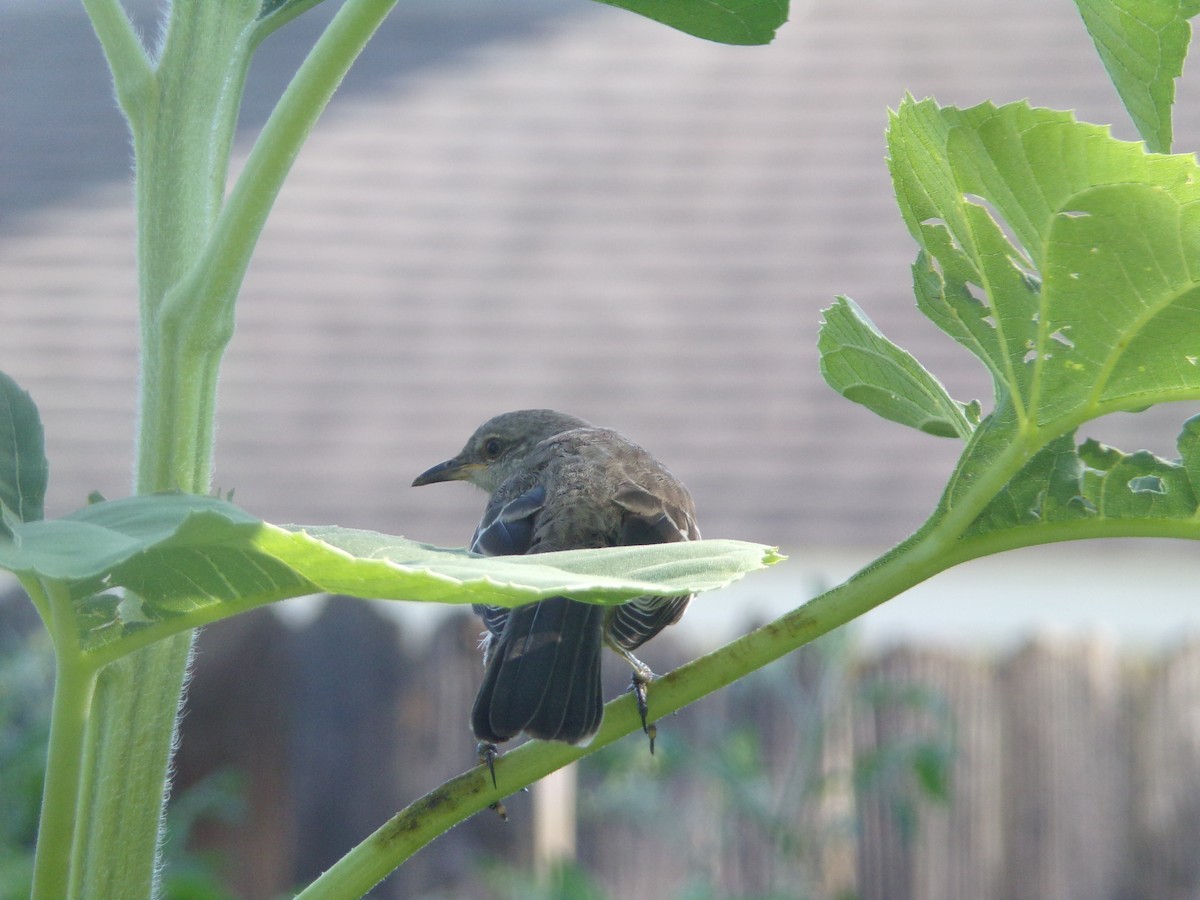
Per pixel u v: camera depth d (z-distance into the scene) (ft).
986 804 42.65
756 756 37.27
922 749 35.55
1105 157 8.36
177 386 8.76
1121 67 9.77
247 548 6.74
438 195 59.41
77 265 56.90
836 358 12.07
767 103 63.21
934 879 42.37
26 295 55.47
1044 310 9.27
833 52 65.57
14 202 60.18
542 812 42.04
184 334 8.74
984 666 43.11
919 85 62.08
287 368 51.93
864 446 48.29
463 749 42.68
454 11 71.72
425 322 53.57
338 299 54.75
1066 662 42.96
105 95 66.90
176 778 42.14
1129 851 42.57
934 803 37.78
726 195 58.44
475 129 63.00
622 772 38.65
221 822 42.16
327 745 42.60
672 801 41.88
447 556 7.52
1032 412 9.46
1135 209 8.59
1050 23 64.49
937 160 9.12
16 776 29.99
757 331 52.42
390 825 8.84
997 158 8.65
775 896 36.01
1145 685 42.75
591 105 64.23
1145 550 43.96
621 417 49.37
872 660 43.16
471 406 50.08
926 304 10.00
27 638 41.09
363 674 42.75
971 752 42.88
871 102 62.08
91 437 49.65
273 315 54.08
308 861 42.24
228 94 9.41
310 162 61.05
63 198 60.34
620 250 56.39
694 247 56.13
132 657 8.82
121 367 52.54
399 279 55.57
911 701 37.09
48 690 35.37
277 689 42.73
